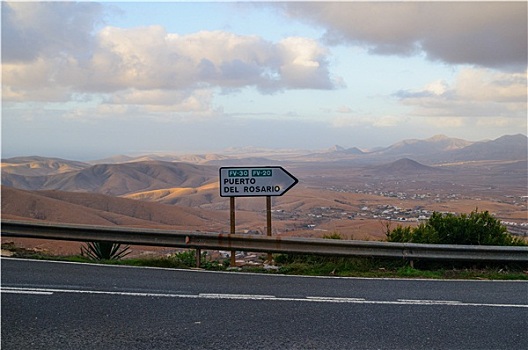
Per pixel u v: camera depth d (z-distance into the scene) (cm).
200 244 985
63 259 978
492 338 575
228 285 808
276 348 523
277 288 798
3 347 504
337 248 995
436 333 588
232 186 1095
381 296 762
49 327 567
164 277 853
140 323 591
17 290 716
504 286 866
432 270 1012
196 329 576
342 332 582
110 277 831
